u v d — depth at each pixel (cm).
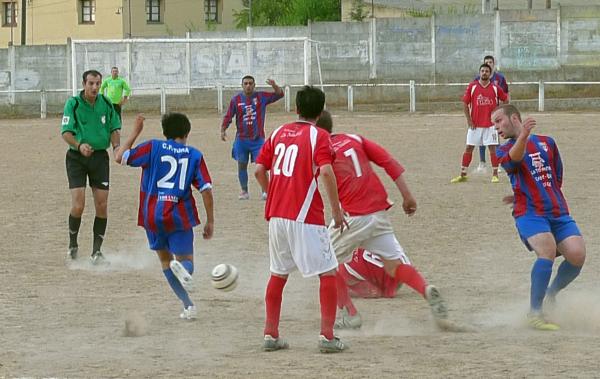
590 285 1291
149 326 1091
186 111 5488
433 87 5712
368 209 1050
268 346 959
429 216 1891
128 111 5612
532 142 1105
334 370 865
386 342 991
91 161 1515
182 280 1064
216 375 856
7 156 3225
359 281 1256
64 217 1962
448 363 883
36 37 9656
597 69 5712
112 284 1348
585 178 2398
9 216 1972
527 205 1102
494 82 2378
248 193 2245
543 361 886
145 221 1135
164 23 9725
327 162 937
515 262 1460
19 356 945
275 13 9425
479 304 1195
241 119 2158
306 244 939
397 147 3278
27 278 1387
